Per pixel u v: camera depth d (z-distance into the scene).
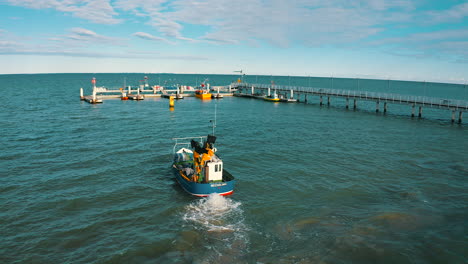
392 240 19.08
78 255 17.55
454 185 28.72
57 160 34.59
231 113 75.88
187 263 16.88
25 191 26.08
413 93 167.38
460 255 17.62
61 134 47.62
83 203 24.06
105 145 41.38
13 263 16.73
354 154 38.94
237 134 50.38
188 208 23.59
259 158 36.66
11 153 36.88
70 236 19.44
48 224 20.83
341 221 21.58
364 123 63.28
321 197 25.86
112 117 65.25
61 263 16.80
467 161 36.44
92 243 18.73
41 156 35.97
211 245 18.72
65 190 26.45
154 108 82.06
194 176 26.91
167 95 109.19
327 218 22.05
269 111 80.81
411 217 22.06
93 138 45.34
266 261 17.06
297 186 28.20
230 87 135.12
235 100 109.38
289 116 72.12
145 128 53.97
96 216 22.06
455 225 21.02
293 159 36.47
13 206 23.30
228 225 21.17
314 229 20.52
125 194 25.94
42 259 17.14
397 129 56.81
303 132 52.78
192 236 19.67
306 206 24.14
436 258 17.36
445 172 32.44
